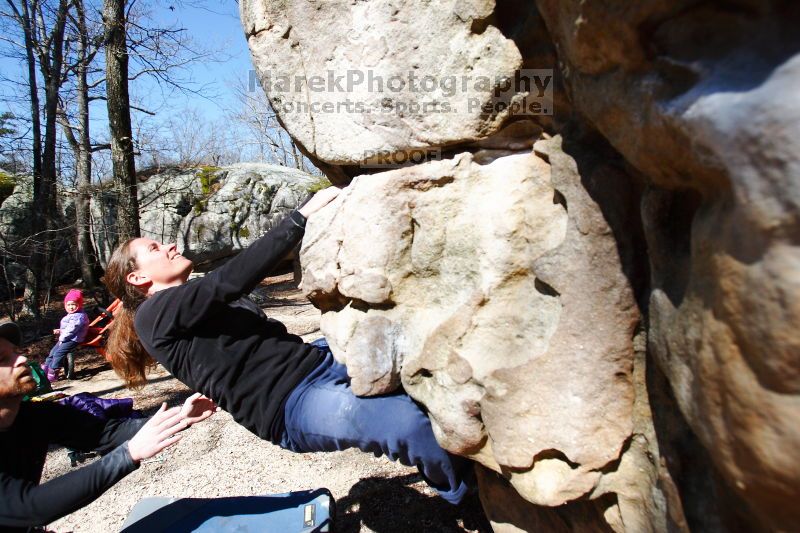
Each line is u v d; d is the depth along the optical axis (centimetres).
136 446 171
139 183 1088
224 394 177
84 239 1007
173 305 172
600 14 89
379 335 160
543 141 134
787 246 64
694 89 78
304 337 596
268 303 855
